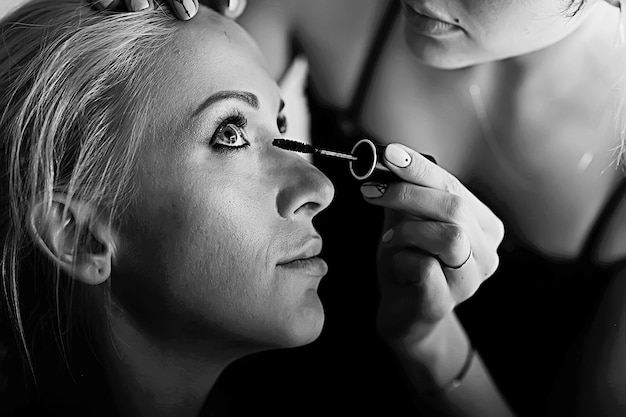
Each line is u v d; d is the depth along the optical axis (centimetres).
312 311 110
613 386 124
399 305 126
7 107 109
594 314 132
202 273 106
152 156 104
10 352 116
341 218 148
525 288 138
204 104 104
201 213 104
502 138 135
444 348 128
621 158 130
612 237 132
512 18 108
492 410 129
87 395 117
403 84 138
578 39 128
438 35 113
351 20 139
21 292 113
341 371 145
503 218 138
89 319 113
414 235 114
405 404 139
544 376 134
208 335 111
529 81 130
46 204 106
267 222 107
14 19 114
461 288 117
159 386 118
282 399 141
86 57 107
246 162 107
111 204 106
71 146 106
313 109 147
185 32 108
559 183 133
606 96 131
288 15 144
